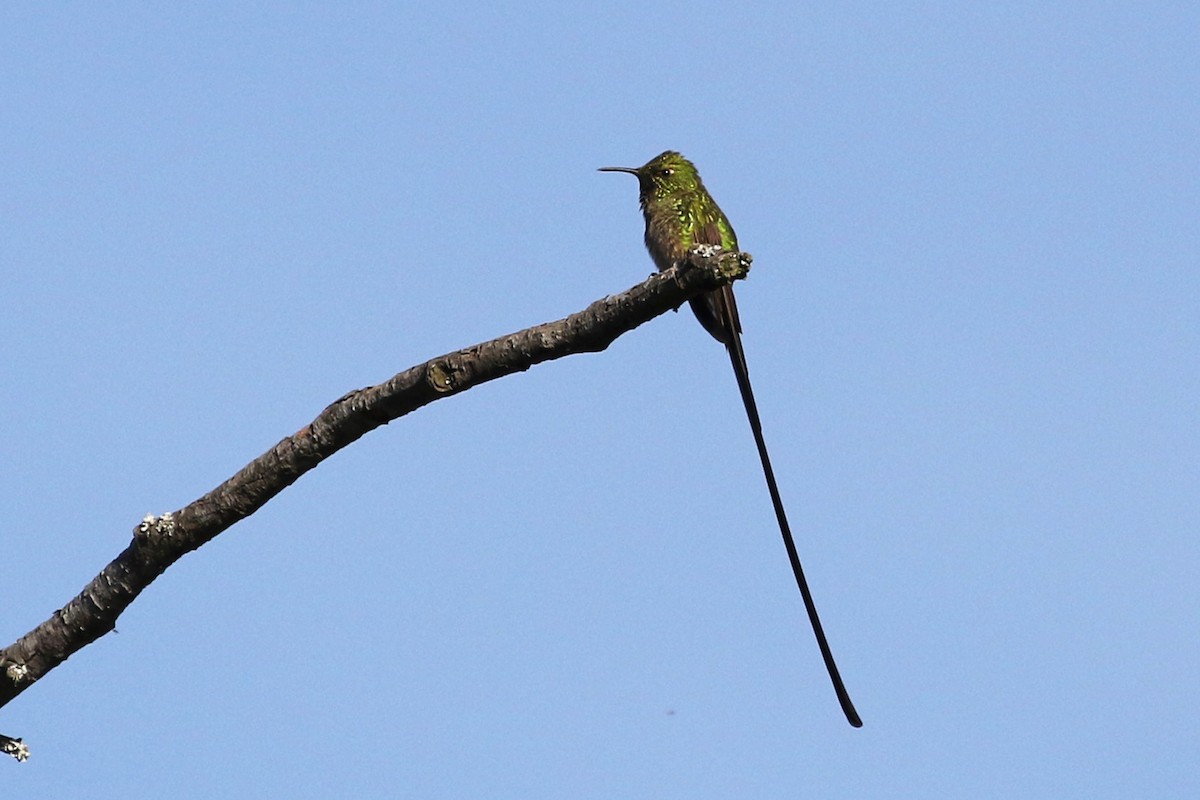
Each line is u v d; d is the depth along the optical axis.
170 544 7.78
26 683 7.91
